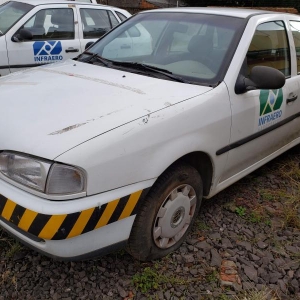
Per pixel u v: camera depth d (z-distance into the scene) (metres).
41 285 2.30
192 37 3.01
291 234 2.93
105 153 1.94
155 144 2.15
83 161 1.87
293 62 3.46
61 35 6.14
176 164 2.40
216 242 2.77
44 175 1.87
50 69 3.03
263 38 3.06
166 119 2.21
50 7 6.04
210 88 2.58
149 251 2.43
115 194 2.02
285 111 3.32
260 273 2.51
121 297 2.25
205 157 2.59
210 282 2.40
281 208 3.27
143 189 2.13
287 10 10.41
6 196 1.98
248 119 2.83
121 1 13.26
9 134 2.03
